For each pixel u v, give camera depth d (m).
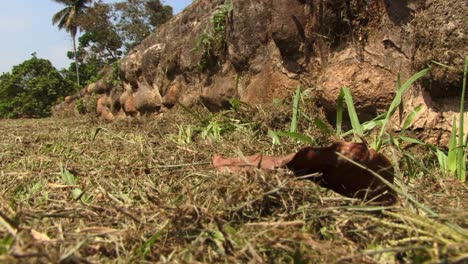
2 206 1.78
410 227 1.33
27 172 2.62
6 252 1.19
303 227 1.41
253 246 1.29
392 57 3.15
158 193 1.98
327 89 3.47
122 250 1.38
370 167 1.64
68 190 2.24
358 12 3.34
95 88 12.08
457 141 2.60
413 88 2.94
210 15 6.25
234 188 1.61
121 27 29.98
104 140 4.02
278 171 1.70
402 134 2.65
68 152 3.42
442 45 2.58
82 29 30.39
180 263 1.26
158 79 7.93
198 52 6.16
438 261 1.10
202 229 1.44
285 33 4.08
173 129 4.62
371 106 3.25
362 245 1.36
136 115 8.25
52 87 31.22
